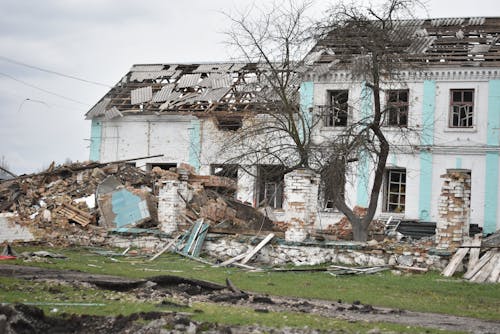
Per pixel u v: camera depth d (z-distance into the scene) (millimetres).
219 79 56688
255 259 34656
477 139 47656
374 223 46500
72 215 40156
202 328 17875
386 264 32156
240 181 49875
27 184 44156
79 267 29578
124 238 38406
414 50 49938
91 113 56250
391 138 48875
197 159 53469
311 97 50438
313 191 35125
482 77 47594
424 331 18188
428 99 48500
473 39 50594
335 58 51000
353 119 44344
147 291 22922
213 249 35719
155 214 40438
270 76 41969
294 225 34469
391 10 37094
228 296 22578
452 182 31844
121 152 55562
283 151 41125
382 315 20875
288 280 28297
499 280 28625
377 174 37312
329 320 19172
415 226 47156
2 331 17609
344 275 30344
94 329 18344
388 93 40812
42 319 18547
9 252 32531
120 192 40562
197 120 53781
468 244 31297
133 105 56438
